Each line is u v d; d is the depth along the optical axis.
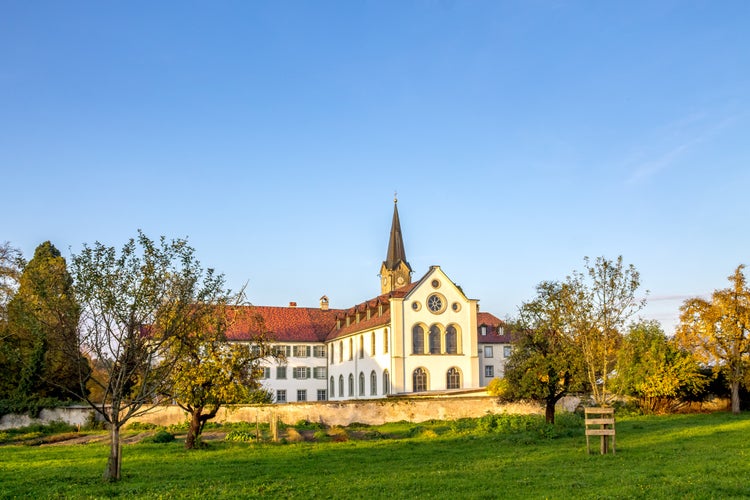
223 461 29.69
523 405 57.34
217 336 35.22
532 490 20.06
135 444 39.16
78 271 23.97
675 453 28.00
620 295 33.47
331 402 54.09
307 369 104.50
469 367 83.75
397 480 22.73
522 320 45.62
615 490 19.33
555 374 42.94
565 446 32.59
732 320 60.25
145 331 25.53
